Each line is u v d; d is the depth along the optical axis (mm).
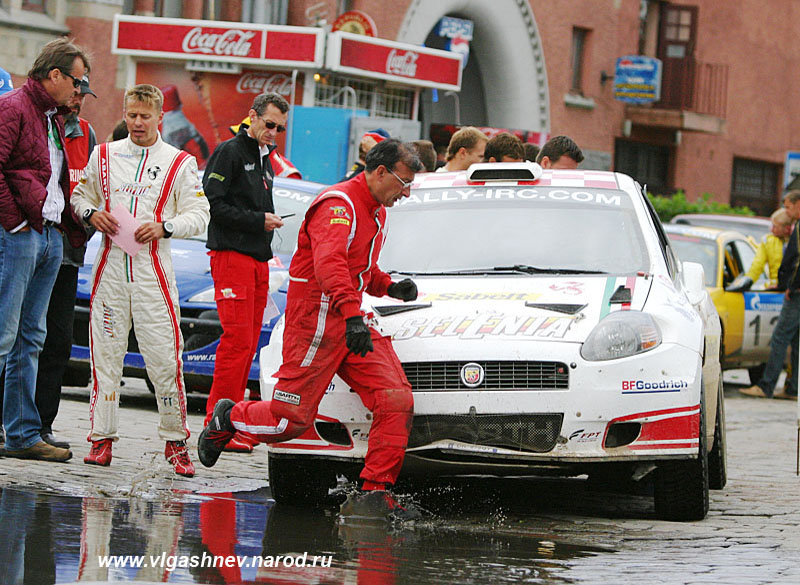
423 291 13430
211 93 38594
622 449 12227
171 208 14406
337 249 11773
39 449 14180
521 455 12203
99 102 42969
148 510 11602
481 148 18719
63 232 14359
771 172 74812
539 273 14055
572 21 59531
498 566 10031
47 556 9305
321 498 13102
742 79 70875
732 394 33219
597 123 61625
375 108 40688
